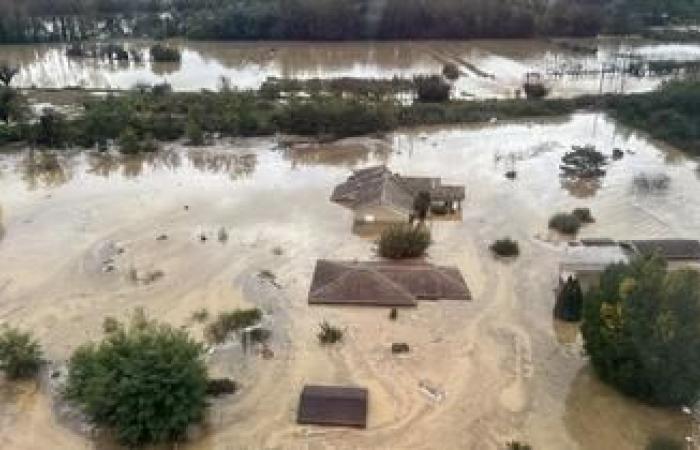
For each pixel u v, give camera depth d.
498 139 93.81
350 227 67.25
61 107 105.75
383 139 93.69
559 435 42.53
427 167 83.19
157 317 52.88
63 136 90.06
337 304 54.41
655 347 42.03
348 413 42.88
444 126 99.44
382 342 50.31
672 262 60.91
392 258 61.31
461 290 55.78
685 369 42.25
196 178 80.12
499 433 42.53
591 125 100.12
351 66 135.38
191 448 41.00
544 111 103.81
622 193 76.38
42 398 45.03
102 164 84.94
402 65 135.88
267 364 47.94
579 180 79.56
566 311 52.62
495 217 69.81
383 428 42.66
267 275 58.38
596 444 41.94
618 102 104.88
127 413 39.38
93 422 41.66
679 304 42.66
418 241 61.34
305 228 67.00
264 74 128.88
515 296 56.19
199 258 61.34
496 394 45.66
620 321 44.25
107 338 45.25
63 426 42.72
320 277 56.84
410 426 42.84
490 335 51.34
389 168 82.50
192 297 55.56
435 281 56.00
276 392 45.47
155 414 39.56
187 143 91.75
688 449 41.56
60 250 62.97
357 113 94.06
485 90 115.81
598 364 46.31
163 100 102.75
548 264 60.91
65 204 72.94
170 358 40.59
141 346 41.28
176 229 66.81
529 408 44.56
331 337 50.09
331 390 44.25
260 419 43.25
